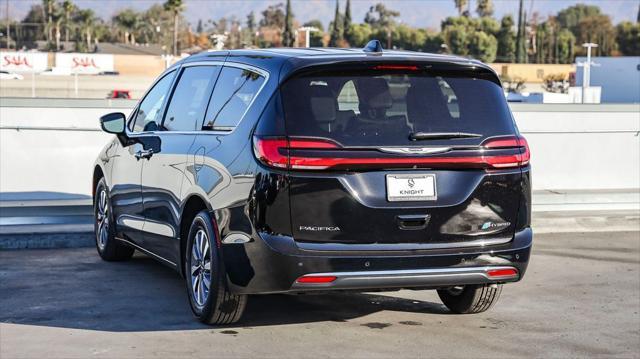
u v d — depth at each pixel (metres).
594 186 14.73
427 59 6.64
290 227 6.31
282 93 6.43
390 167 6.40
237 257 6.49
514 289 8.74
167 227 7.74
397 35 165.12
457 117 6.62
